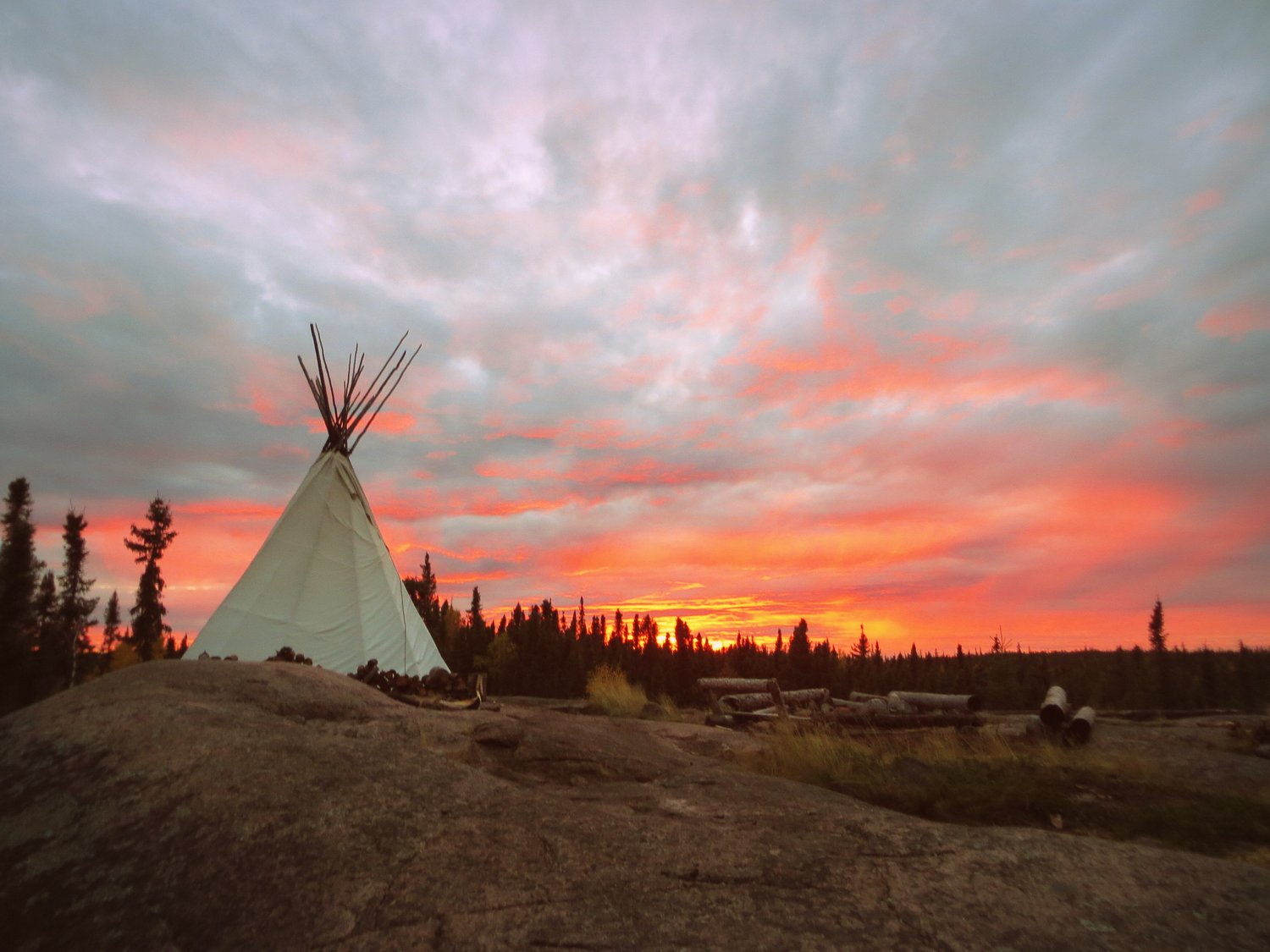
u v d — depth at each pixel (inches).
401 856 144.8
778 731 361.7
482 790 188.1
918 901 137.4
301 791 167.3
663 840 166.9
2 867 140.8
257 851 141.3
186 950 114.8
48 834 150.9
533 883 138.8
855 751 301.6
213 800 159.0
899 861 158.1
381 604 488.4
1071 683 2066.9
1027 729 370.0
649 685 2071.9
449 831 159.0
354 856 142.5
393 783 181.9
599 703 527.5
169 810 155.2
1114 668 2057.1
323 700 262.8
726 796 219.0
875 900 138.0
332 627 457.4
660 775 247.9
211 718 207.6
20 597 1460.4
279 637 440.1
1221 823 214.5
